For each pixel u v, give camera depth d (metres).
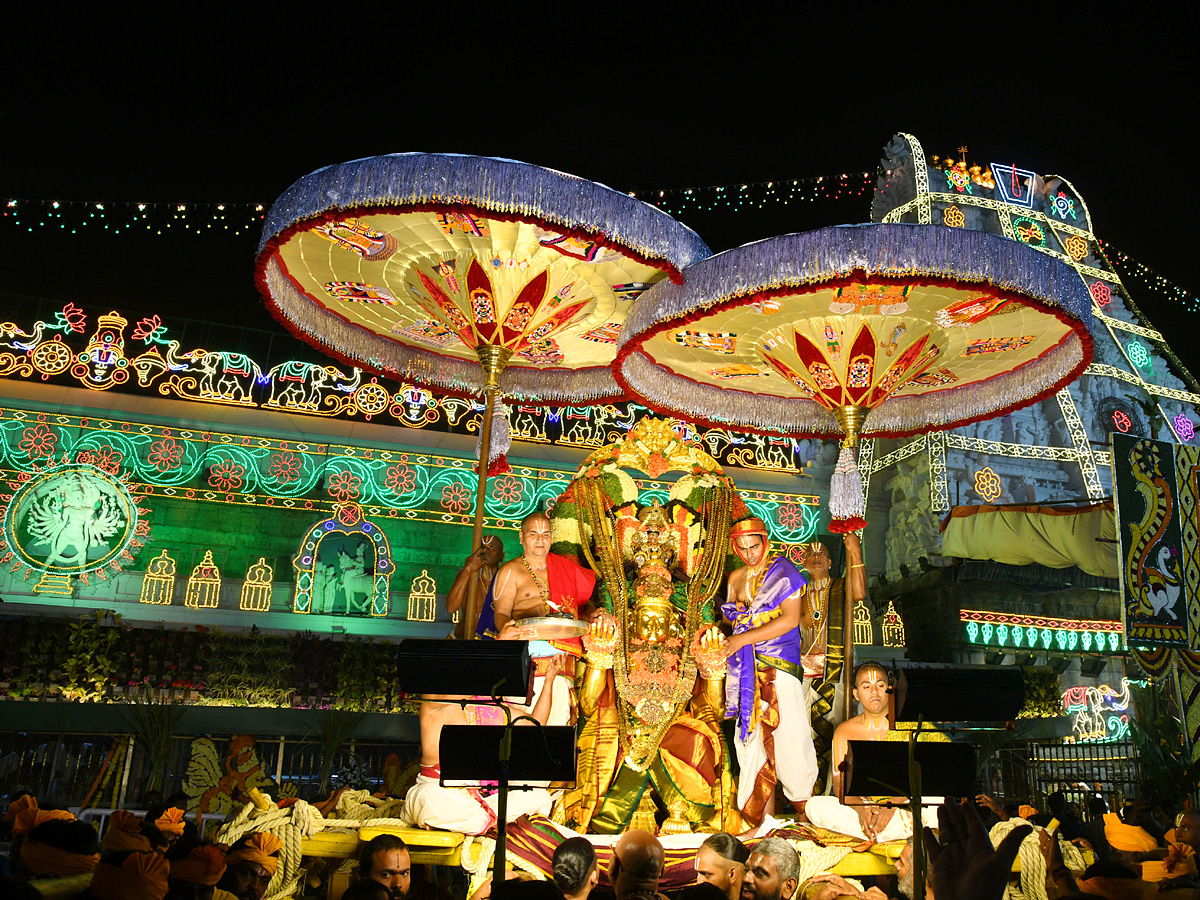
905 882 6.61
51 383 16.80
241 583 16.20
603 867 6.85
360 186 6.42
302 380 18.11
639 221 6.74
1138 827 7.78
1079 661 19.66
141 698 12.55
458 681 5.44
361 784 13.06
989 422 22.84
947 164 25.23
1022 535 16.86
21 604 13.81
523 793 7.03
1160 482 13.73
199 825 9.88
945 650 17.12
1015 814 10.36
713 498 8.59
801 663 8.14
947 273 6.40
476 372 9.55
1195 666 13.72
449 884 7.61
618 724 7.70
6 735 11.84
